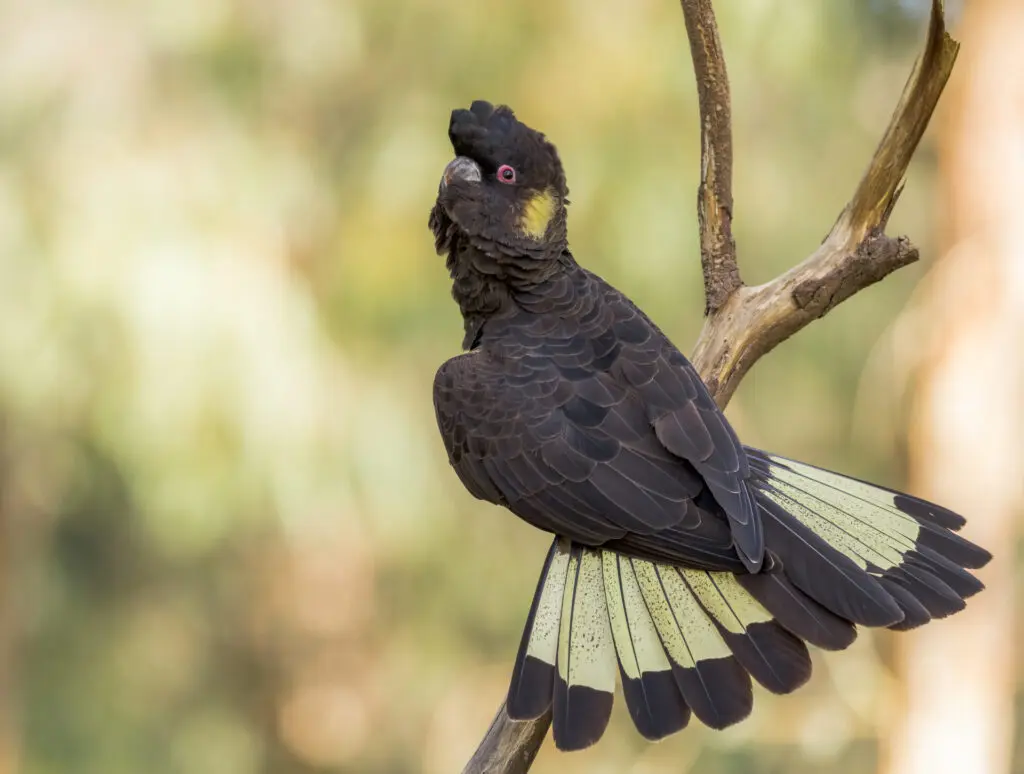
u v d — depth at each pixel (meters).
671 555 5.94
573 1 15.01
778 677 5.62
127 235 14.22
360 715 20.45
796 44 15.00
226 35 15.23
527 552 18.83
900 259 6.59
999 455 15.07
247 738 20.81
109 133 14.84
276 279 14.75
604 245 15.06
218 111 15.18
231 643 21.25
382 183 15.16
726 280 6.74
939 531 6.10
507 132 6.75
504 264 6.71
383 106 15.55
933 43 6.28
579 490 6.14
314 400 14.72
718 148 6.68
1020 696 18.45
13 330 14.20
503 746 5.91
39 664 20.64
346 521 16.97
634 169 14.89
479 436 6.39
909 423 16.14
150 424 14.26
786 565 5.85
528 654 5.76
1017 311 15.00
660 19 14.98
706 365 6.66
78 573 20.73
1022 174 14.92
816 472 6.36
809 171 17.38
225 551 19.75
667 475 6.12
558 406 6.33
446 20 15.20
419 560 18.00
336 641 20.30
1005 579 15.10
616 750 18.50
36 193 14.57
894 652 15.69
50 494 18.39
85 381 14.40
